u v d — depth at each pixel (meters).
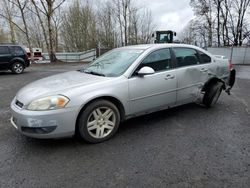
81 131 3.42
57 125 3.20
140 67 3.95
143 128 4.13
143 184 2.58
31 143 3.58
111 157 3.15
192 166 2.91
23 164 3.00
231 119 4.55
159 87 4.12
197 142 3.57
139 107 3.96
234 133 3.89
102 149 3.38
